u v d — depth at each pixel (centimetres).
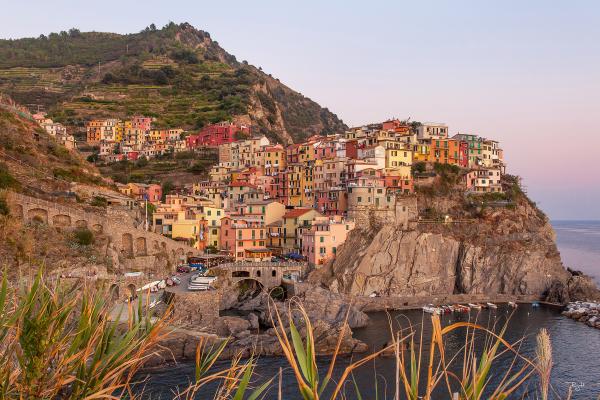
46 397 1008
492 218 17538
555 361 9462
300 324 9719
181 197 17825
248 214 17575
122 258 12681
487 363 946
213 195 19638
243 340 9394
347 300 13325
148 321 1230
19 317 1040
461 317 13012
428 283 15162
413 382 924
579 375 8656
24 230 10862
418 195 18000
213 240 16188
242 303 13200
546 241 17362
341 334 941
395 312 13600
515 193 18925
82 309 1107
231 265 13900
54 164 15500
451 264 15612
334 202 17512
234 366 1138
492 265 15825
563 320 12950
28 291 1140
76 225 12525
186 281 12569
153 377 7500
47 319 1024
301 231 16062
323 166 19162
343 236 15475
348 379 7325
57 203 13138
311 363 896
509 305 14888
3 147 14425
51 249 10869
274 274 14362
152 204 17025
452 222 17025
